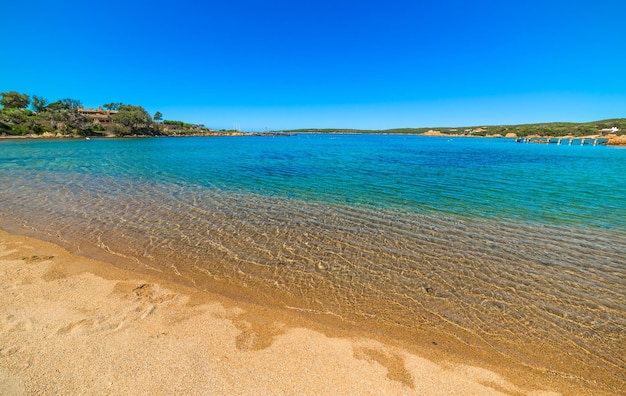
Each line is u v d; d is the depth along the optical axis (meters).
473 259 8.06
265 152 47.00
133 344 4.40
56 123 85.88
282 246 8.70
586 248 8.86
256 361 4.19
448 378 4.09
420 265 7.67
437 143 95.88
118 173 21.88
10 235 8.80
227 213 11.91
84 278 6.37
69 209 11.84
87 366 3.96
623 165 31.41
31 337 4.46
